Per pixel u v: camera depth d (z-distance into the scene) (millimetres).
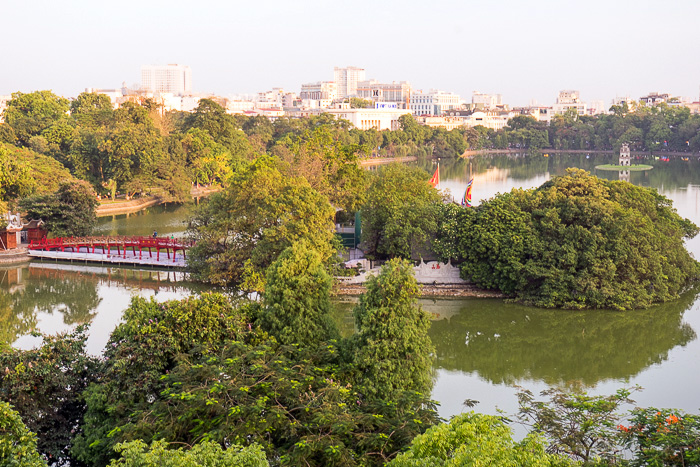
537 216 89750
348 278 90250
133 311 47344
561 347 70812
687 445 34438
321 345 48562
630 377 61938
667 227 92250
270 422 37312
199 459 29781
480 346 71562
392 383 45188
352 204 107125
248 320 51250
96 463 39656
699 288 90875
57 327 75688
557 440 38562
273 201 87688
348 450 36031
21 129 192500
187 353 45562
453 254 89312
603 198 89438
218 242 96438
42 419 42562
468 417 32062
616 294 81688
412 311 47938
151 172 165625
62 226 115438
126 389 43156
